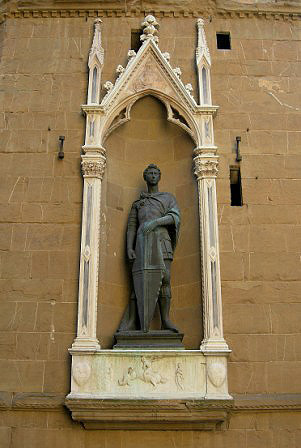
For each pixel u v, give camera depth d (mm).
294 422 8422
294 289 9156
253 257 9320
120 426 8352
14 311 8953
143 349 8688
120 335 8922
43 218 9508
